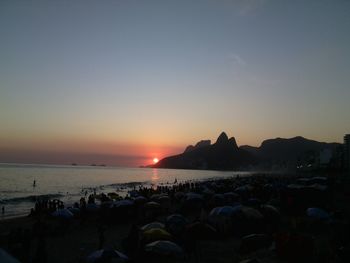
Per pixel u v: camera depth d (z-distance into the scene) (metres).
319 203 29.08
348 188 50.69
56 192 67.94
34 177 123.94
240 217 21.88
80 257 18.38
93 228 26.55
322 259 14.48
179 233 18.36
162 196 36.31
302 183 41.19
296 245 14.93
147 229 17.80
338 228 19.05
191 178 162.25
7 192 66.50
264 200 34.66
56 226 25.69
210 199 33.16
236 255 17.36
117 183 106.00
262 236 17.20
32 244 21.11
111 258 12.19
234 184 59.88
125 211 28.28
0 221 30.75
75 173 181.75
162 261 16.12
